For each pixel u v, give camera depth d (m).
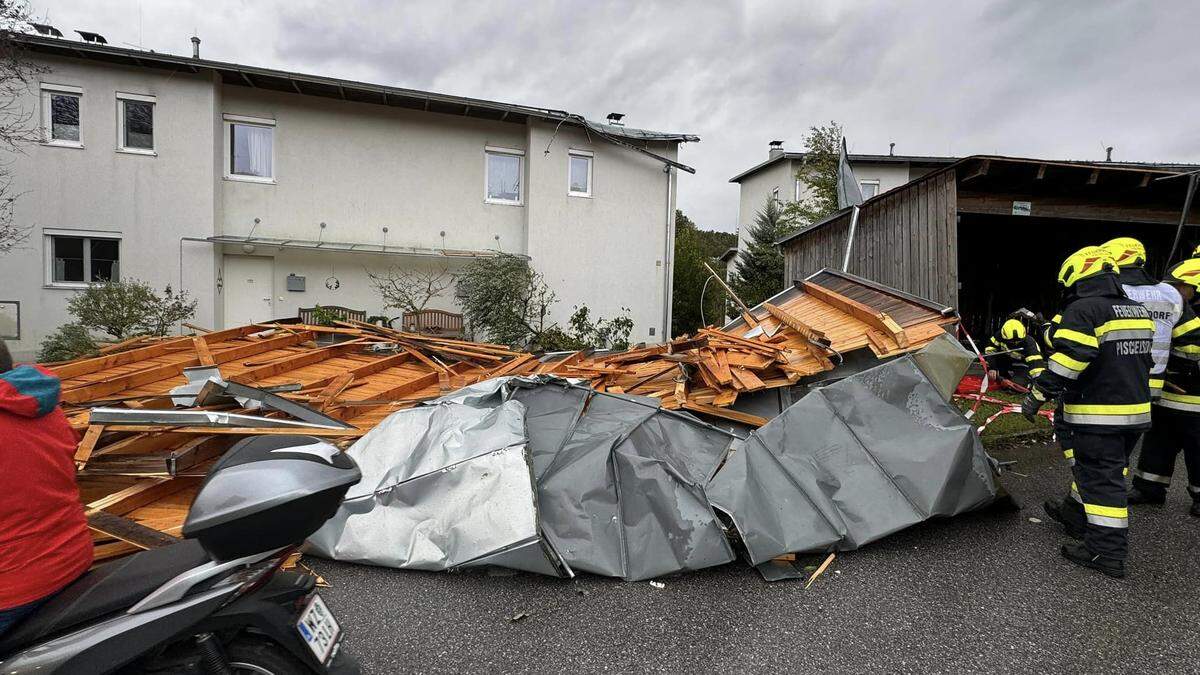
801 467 3.82
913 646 2.80
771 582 3.38
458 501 3.40
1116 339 3.44
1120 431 3.44
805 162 16.72
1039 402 3.70
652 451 3.90
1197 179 7.43
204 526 1.71
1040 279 12.21
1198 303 4.43
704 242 31.89
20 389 1.74
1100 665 2.66
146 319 10.63
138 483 3.73
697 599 3.21
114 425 3.57
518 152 14.79
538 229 14.55
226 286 12.91
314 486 1.80
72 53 11.34
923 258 7.90
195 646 1.86
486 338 13.37
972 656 2.72
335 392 5.32
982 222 10.64
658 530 3.46
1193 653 2.74
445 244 14.32
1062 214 8.48
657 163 15.61
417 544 3.41
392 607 3.09
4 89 10.64
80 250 11.91
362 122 13.62
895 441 3.92
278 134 13.06
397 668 2.61
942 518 4.20
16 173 11.39
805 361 5.14
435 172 14.19
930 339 4.52
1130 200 8.61
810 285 7.05
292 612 1.91
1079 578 3.45
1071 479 5.20
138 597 1.80
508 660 2.68
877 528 3.65
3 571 1.69
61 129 11.72
